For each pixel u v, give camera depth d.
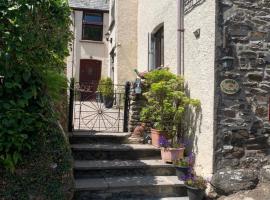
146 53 10.54
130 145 6.78
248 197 5.38
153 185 5.64
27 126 4.25
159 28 9.44
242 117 5.80
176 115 6.58
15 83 4.25
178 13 7.11
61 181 4.43
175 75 6.94
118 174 6.01
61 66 5.48
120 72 12.11
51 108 4.66
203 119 6.02
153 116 6.75
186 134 6.66
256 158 5.84
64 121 6.28
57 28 4.62
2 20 4.22
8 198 4.23
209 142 5.77
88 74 17.20
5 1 4.18
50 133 4.46
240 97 5.80
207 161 5.81
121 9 12.27
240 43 5.81
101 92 10.23
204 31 6.07
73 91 7.18
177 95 6.43
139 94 7.39
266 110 5.90
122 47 12.18
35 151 4.38
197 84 6.31
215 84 5.70
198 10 6.35
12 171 4.26
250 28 5.86
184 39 7.01
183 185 5.73
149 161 6.40
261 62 5.89
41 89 4.57
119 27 12.22
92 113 9.45
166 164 6.19
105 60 17.38
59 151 4.48
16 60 4.38
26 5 4.20
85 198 5.41
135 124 7.37
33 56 4.44
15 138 4.17
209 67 5.84
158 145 6.65
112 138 6.92
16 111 4.20
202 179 5.59
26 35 4.25
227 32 5.75
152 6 9.88
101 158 6.41
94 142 6.84
